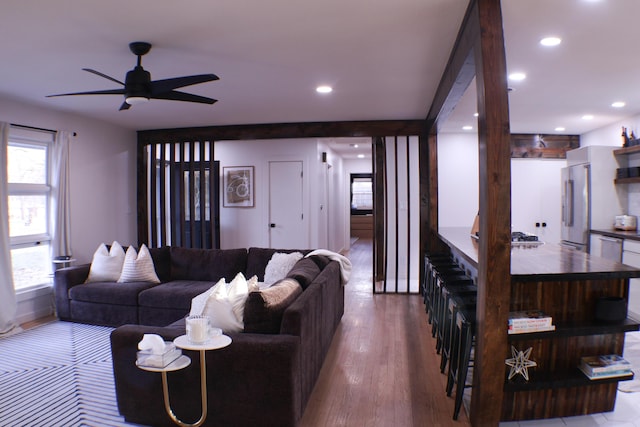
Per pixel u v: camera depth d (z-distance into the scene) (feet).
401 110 16.51
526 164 21.61
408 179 18.83
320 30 8.79
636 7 7.62
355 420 8.16
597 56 10.26
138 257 15.25
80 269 15.38
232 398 7.49
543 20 8.18
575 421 8.16
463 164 21.40
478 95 7.28
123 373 8.00
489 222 7.02
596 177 17.53
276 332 8.05
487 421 7.40
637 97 14.23
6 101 14.46
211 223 19.85
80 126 17.40
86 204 17.72
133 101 9.70
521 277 7.50
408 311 16.01
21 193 15.25
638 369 10.55
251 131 19.44
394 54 10.17
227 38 9.20
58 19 8.24
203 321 6.31
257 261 15.15
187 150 23.76
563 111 16.46
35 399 9.15
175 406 7.78
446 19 8.23
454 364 9.04
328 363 10.93
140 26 8.57
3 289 13.76
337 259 14.11
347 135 18.74
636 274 7.64
